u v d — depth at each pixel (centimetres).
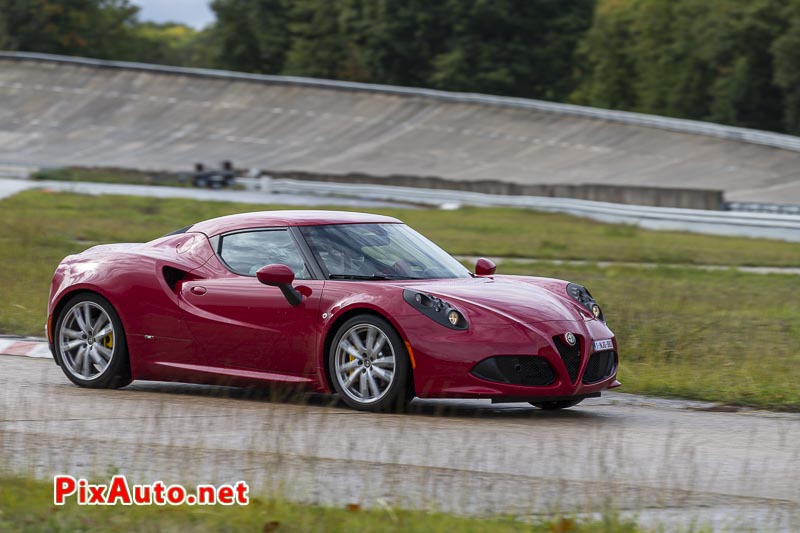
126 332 2441
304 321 2252
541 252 7675
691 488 1580
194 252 2466
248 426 2006
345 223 2464
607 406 2431
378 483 1541
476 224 11094
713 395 2544
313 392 2273
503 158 19888
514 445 1895
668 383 2641
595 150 19550
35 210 10188
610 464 1750
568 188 14200
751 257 7900
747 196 15000
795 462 1816
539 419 2219
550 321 2189
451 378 2111
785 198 14600
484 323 2138
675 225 11550
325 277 2297
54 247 6456
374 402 2178
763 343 3456
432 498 1425
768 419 2278
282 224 2425
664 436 2042
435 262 2453
